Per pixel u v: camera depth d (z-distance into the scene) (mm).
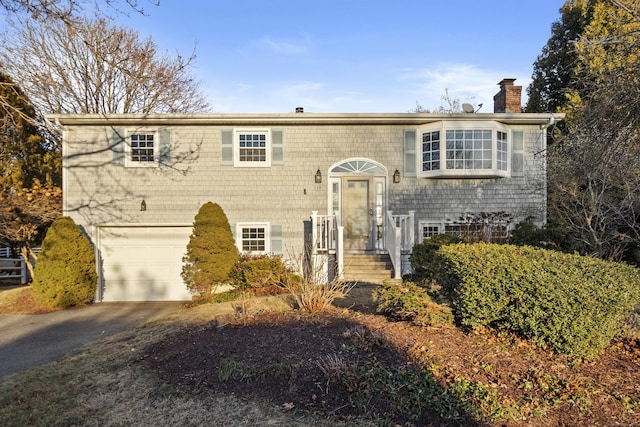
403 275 9984
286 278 9516
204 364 4770
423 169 11258
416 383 4035
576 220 11406
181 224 11078
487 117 10844
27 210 11352
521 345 4836
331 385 4074
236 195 11203
